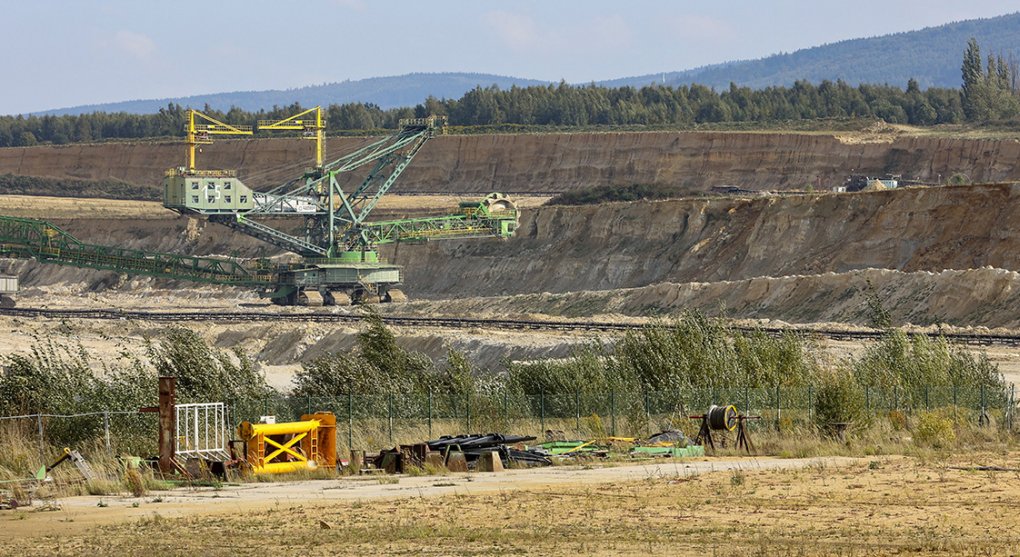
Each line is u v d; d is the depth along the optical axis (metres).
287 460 85.06
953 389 118.19
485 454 86.38
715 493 70.88
